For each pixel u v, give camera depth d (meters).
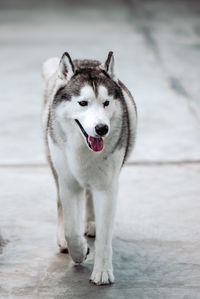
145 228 6.71
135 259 6.03
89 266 5.94
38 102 11.38
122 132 5.48
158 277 5.69
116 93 5.38
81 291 5.45
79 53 14.78
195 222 6.84
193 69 13.54
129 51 15.11
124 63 14.02
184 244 6.34
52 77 6.39
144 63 14.03
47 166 8.59
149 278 5.67
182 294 5.37
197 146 9.30
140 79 12.83
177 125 10.22
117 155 5.48
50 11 21.06
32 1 23.41
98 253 5.61
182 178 8.15
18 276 5.72
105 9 21.39
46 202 7.42
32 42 16.06
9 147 9.27
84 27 18.12
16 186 7.90
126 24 18.55
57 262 6.01
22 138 9.64
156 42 16.03
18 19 19.47
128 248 6.25
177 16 19.67
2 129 10.01
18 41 16.17
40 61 14.14
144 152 9.06
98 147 5.12
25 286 5.54
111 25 18.42
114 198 5.57
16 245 6.35
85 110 5.19
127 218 6.95
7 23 18.77
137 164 8.62
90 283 5.59
